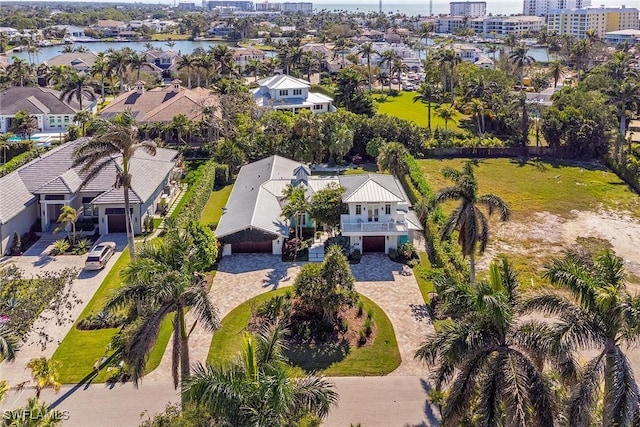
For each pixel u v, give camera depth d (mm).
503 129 104438
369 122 90000
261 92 118062
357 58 170625
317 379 23609
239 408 20281
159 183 62875
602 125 93250
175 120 89188
